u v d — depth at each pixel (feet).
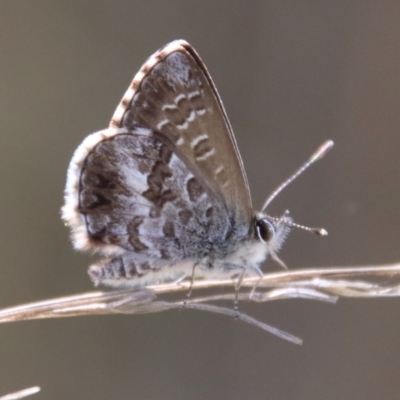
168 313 1.24
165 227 1.17
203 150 1.17
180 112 1.16
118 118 1.16
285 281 1.14
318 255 1.25
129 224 1.17
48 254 1.25
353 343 1.24
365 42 1.25
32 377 1.24
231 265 1.17
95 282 1.17
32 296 1.24
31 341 1.24
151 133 1.16
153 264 1.17
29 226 1.25
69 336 1.24
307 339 1.24
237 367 1.24
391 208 1.24
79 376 1.24
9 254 1.25
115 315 1.24
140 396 1.24
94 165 1.16
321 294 1.14
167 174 1.17
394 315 1.24
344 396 1.23
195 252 1.17
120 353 1.24
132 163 1.16
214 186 1.17
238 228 1.17
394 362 1.23
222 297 1.14
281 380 1.24
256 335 1.24
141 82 1.16
